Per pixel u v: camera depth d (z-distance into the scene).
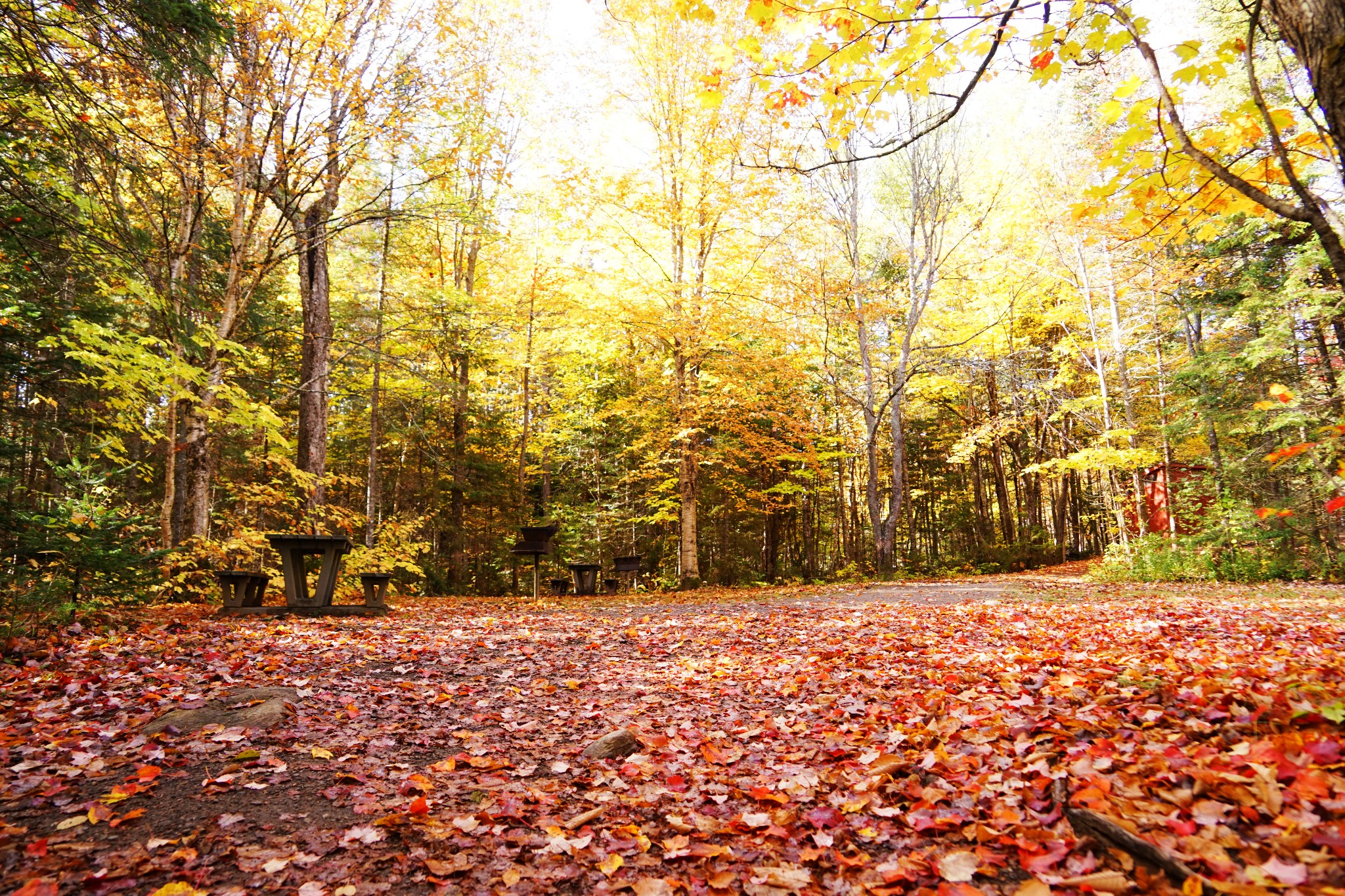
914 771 2.97
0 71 6.24
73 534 6.18
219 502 16.92
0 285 8.05
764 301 17.19
